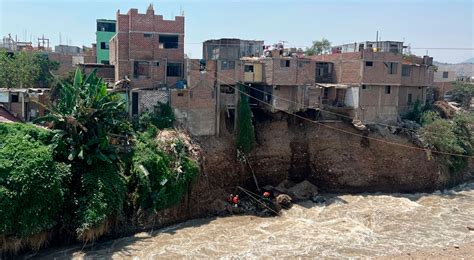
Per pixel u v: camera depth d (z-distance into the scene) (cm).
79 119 3406
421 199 4684
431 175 5028
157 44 4594
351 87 5088
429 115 5425
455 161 5188
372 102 5109
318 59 5700
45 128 3544
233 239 3472
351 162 4941
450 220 4012
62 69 6619
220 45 4800
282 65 4741
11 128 3256
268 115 5053
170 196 3716
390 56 5131
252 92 5041
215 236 3522
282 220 3950
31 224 2966
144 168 3631
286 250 3275
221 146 4509
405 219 4016
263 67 4816
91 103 3428
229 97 4631
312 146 4984
